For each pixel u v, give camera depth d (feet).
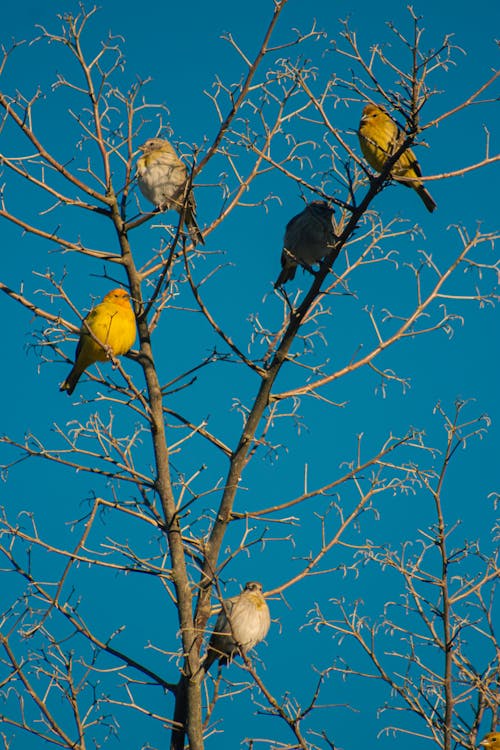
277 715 34.24
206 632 38.55
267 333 40.98
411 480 38.60
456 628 35.17
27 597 35.04
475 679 35.12
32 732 35.12
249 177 42.86
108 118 40.42
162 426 40.52
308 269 41.14
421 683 35.29
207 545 40.32
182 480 39.93
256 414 41.68
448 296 42.32
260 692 35.19
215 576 35.60
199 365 41.32
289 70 39.06
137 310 41.91
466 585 36.40
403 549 36.91
